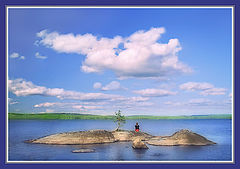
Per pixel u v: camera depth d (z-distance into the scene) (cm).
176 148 3428
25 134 5797
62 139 3878
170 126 10906
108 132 4428
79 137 3959
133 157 2778
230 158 2730
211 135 5534
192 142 3784
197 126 10806
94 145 3722
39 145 3644
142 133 4897
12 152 3047
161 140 4000
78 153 3002
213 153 3027
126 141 4303
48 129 8162
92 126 10838
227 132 6600
